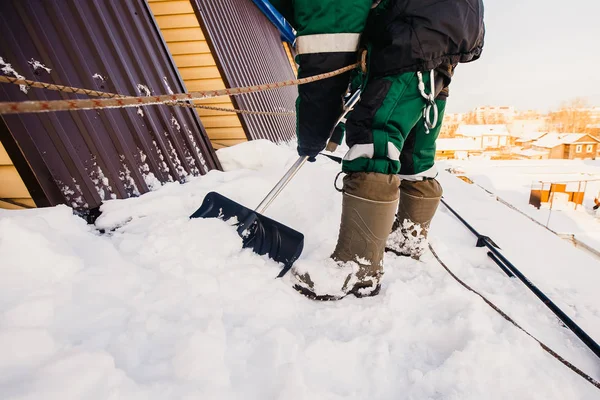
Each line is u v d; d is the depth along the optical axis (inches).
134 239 46.5
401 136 38.6
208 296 37.0
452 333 34.7
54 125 55.3
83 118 60.7
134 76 78.3
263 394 25.2
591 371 32.4
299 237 46.1
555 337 37.4
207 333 29.2
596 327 39.1
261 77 184.1
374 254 40.5
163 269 40.2
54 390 21.7
